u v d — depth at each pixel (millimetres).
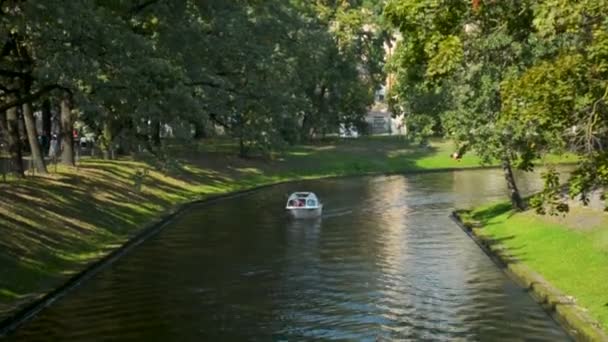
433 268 32719
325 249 38125
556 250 31406
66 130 50781
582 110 16297
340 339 22109
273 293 28062
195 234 43312
